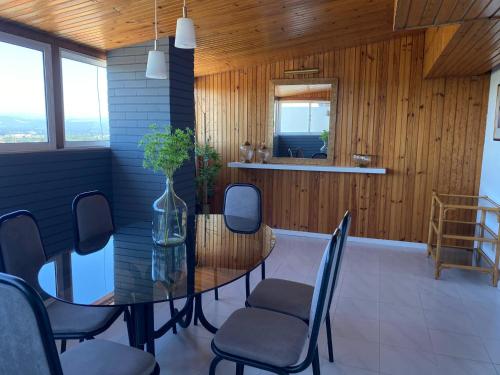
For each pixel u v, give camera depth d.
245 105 5.34
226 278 1.87
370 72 4.71
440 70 3.98
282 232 5.36
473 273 3.83
